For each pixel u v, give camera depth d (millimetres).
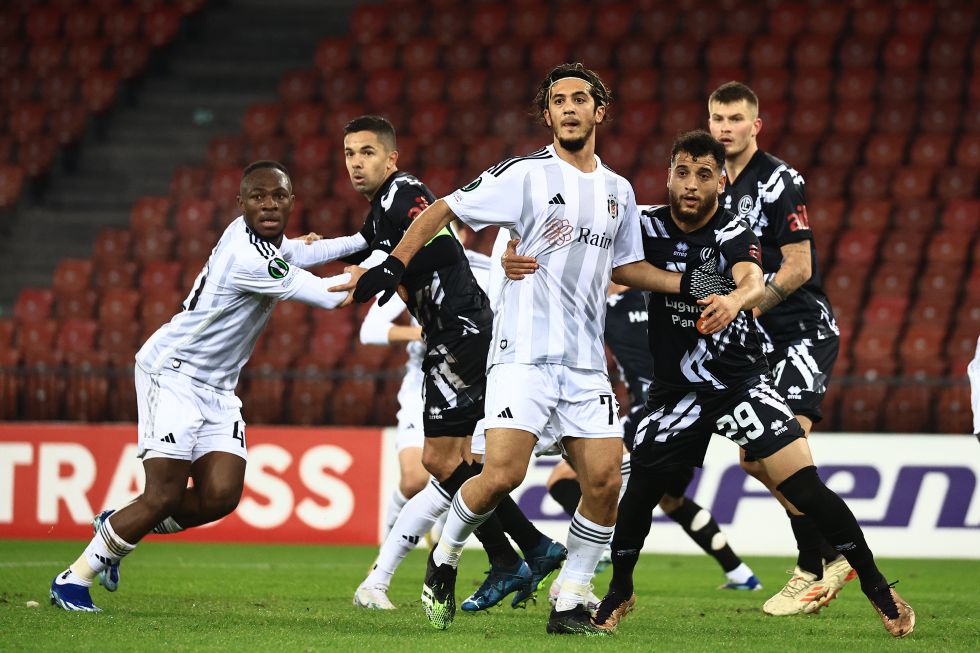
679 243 18406
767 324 22297
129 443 38438
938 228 53750
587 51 64250
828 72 60844
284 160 61719
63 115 64812
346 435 38219
